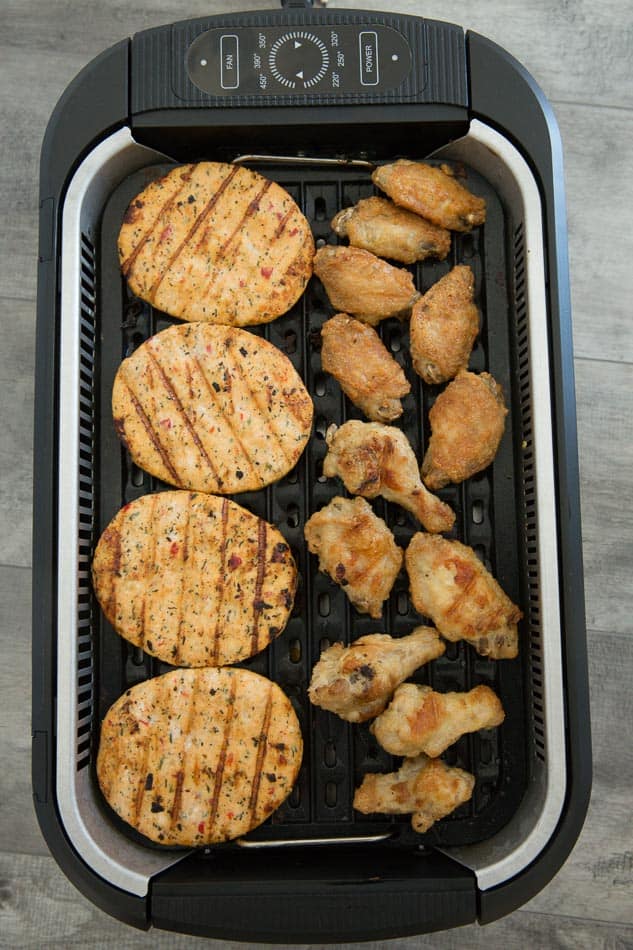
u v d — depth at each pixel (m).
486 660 0.59
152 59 0.59
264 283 0.61
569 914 0.75
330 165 0.62
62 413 0.56
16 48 0.79
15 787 0.76
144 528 0.58
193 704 0.57
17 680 0.76
